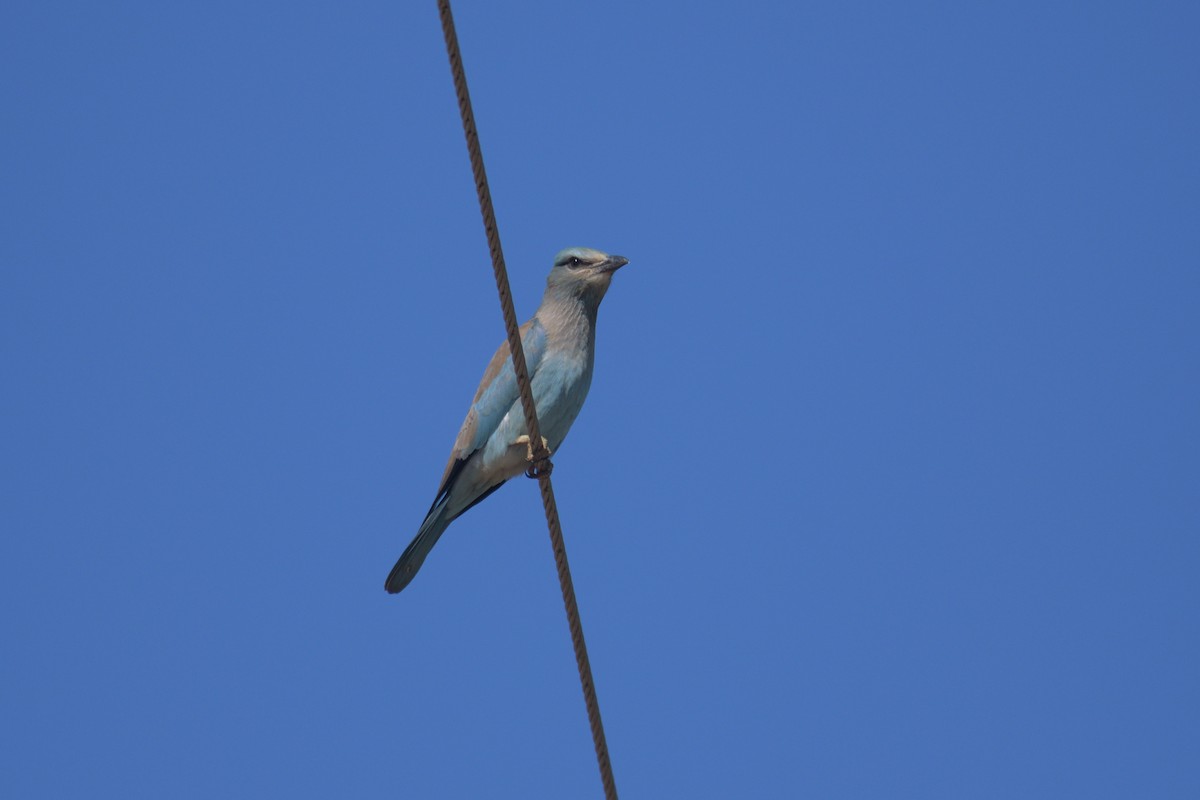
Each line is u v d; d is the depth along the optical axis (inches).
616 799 394.0
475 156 347.6
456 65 333.7
